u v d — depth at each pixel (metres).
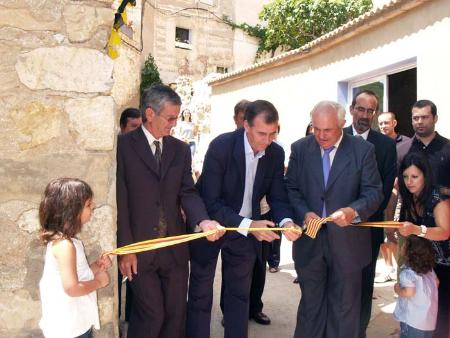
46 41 2.40
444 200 2.95
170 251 2.90
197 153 14.23
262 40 21.42
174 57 20.05
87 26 2.43
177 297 2.98
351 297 3.06
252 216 3.25
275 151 3.27
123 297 4.46
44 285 2.07
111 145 2.48
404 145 4.02
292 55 8.98
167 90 2.76
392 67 6.65
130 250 2.41
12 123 2.38
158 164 2.85
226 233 3.15
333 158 3.10
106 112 2.47
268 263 5.54
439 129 5.53
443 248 3.01
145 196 2.80
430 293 2.94
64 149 2.43
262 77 10.58
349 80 7.75
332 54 7.98
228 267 3.25
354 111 3.74
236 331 3.21
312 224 2.87
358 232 3.07
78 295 2.03
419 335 2.95
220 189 3.18
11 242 2.39
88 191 2.12
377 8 6.23
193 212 2.90
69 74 2.43
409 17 6.05
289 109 9.52
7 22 2.35
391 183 3.57
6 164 2.38
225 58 21.20
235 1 21.39
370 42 6.92
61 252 2.02
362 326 3.33
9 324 2.41
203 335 3.18
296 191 3.26
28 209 2.40
